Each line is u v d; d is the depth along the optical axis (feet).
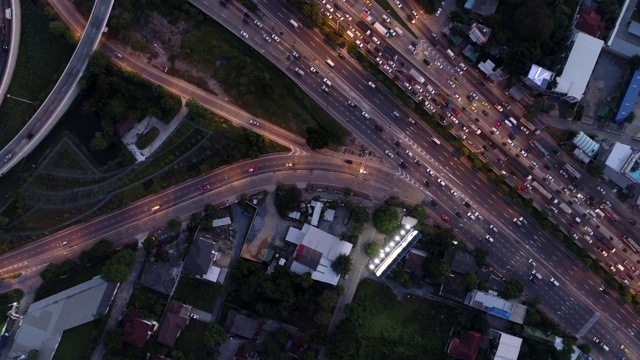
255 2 641.81
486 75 646.74
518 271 654.53
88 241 630.74
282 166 645.51
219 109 640.58
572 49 626.64
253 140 624.59
